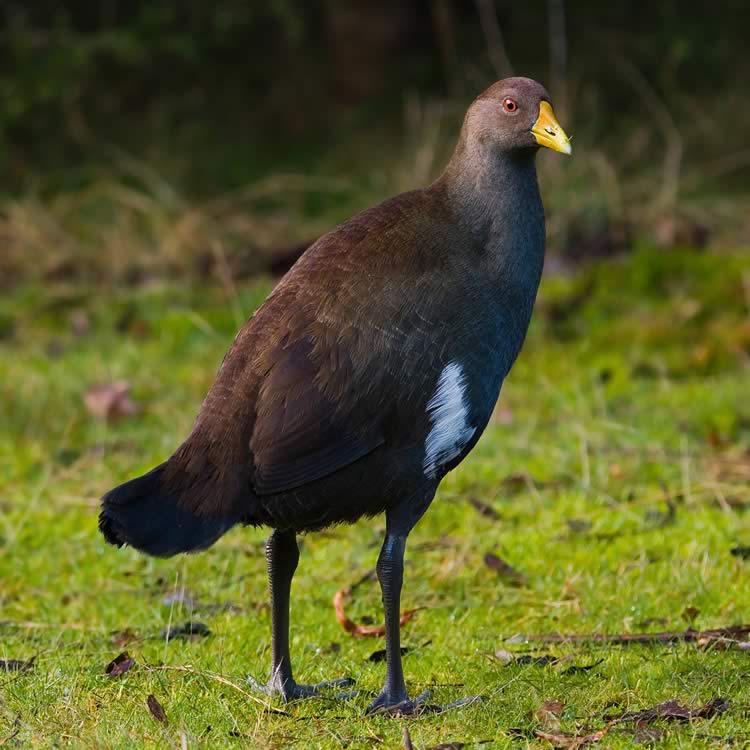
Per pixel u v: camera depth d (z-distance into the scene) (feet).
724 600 29.86
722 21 77.41
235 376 23.57
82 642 28.35
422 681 25.70
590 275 54.03
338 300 23.75
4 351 52.31
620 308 52.90
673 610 29.63
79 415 44.88
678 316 51.47
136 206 65.98
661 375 47.26
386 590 24.03
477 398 24.30
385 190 66.64
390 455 23.77
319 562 33.22
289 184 68.49
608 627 28.50
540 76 74.13
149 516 22.49
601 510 35.81
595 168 64.85
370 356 23.43
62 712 23.17
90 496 37.86
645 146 69.82
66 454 41.11
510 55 76.23
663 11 77.51
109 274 61.05
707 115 72.28
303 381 23.20
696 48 75.36
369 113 75.51
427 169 66.49
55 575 33.04
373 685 25.63
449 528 35.29
